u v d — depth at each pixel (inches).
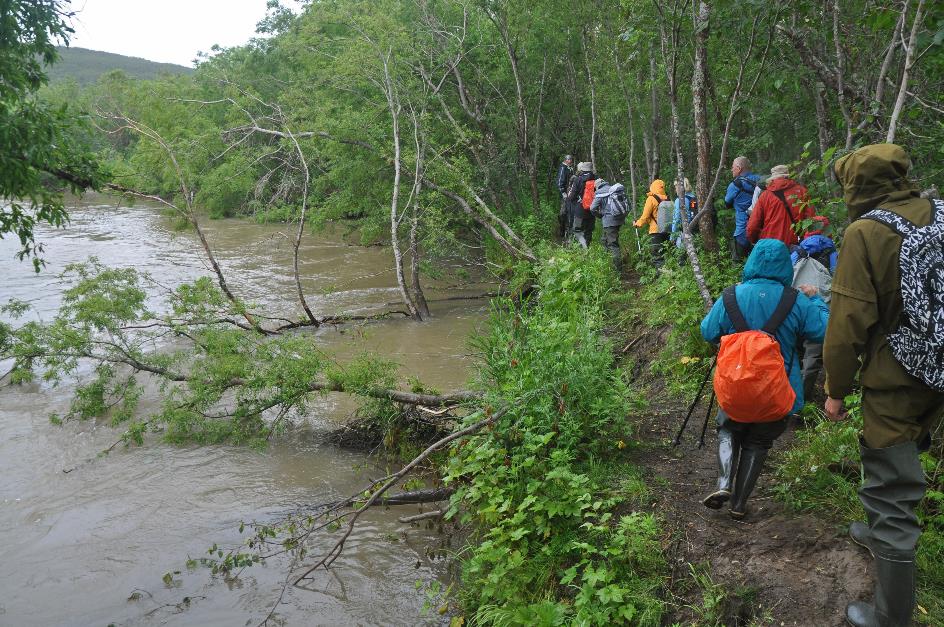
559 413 214.2
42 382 372.5
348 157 565.0
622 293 396.5
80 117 337.7
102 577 200.8
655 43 416.5
